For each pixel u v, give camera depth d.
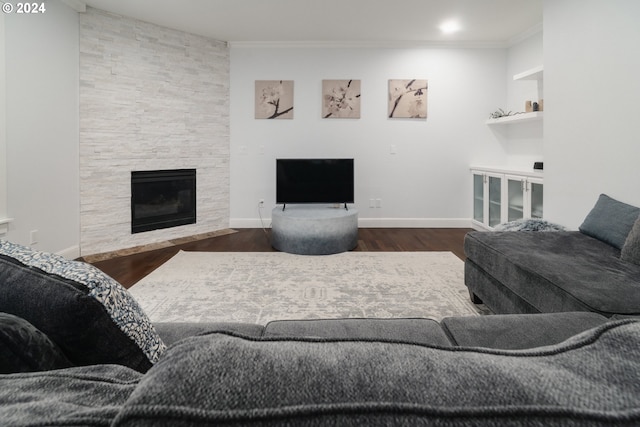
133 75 4.08
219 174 5.00
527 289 1.82
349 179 4.64
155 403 0.28
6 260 0.69
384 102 5.11
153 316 2.35
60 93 3.46
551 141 3.08
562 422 0.26
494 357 0.35
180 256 3.78
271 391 0.29
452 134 5.14
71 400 0.37
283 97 5.06
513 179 4.05
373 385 0.30
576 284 1.59
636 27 2.25
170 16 4.04
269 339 0.38
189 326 1.15
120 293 0.67
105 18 3.84
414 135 5.14
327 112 5.08
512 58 4.94
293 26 4.40
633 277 1.67
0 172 2.89
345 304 2.54
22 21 3.04
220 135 4.97
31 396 0.37
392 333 1.09
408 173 5.19
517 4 3.80
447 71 5.07
